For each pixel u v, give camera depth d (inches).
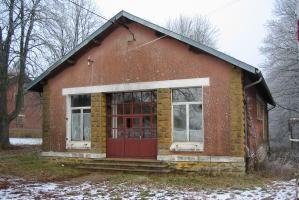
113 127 692.1
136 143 663.8
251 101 669.9
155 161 619.2
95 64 695.7
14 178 591.2
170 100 622.5
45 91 749.3
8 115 1104.8
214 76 591.8
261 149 732.0
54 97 737.0
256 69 550.3
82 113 714.8
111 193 469.1
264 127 960.9
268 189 471.8
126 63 665.6
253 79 620.7
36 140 1668.3
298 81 1400.1
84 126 712.4
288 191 454.3
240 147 568.7
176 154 608.1
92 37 676.1
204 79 597.9
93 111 690.2
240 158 566.6
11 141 1558.8
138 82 651.5
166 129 619.2
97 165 660.1
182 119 617.9
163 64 632.4
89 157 683.4
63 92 727.1
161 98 627.8
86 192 478.3
